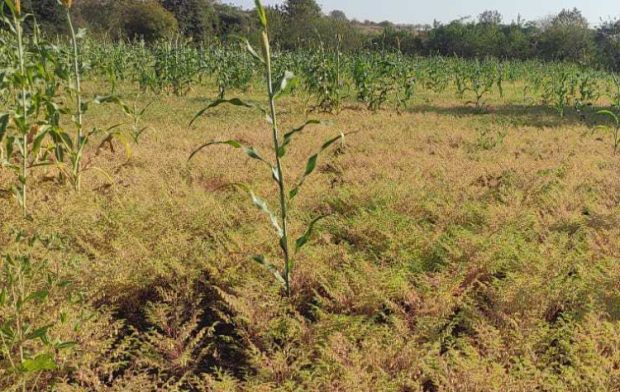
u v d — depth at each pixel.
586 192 5.76
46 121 5.00
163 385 2.72
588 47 33.09
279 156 3.57
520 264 3.96
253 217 4.89
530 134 9.49
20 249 3.85
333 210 5.47
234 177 6.17
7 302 3.06
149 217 4.72
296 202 5.36
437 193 5.61
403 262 4.00
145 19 28.66
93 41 19.61
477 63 20.42
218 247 4.18
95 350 2.95
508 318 3.18
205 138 8.77
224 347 3.38
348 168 7.11
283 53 20.27
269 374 2.79
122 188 5.60
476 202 5.34
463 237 4.33
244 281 3.72
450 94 18.72
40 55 5.74
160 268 3.69
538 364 2.82
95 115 10.81
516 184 6.10
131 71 18.95
